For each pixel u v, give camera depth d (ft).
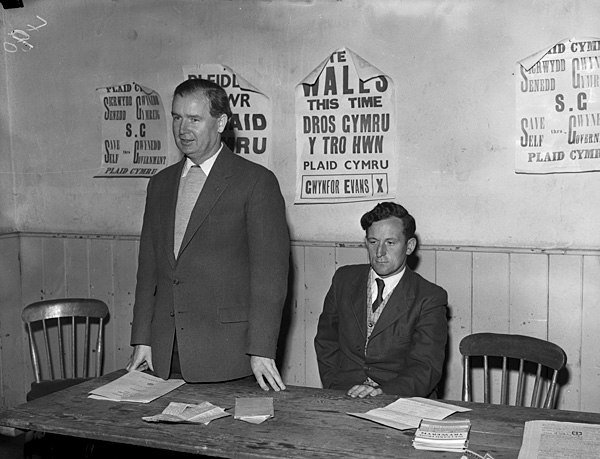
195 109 7.41
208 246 7.59
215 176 7.63
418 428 6.11
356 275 9.04
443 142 10.41
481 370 10.38
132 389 7.36
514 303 10.16
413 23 10.43
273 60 11.18
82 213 12.66
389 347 8.54
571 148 9.84
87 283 12.64
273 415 6.59
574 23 9.72
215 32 11.50
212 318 7.60
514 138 10.09
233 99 11.43
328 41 10.87
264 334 7.33
